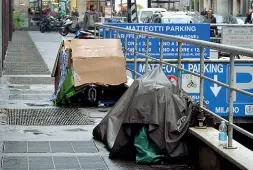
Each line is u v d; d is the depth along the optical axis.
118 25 17.20
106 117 9.65
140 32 12.76
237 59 12.88
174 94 8.61
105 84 13.07
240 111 12.94
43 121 11.36
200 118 8.45
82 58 13.16
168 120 8.30
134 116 8.38
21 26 53.78
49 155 8.77
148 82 8.78
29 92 15.06
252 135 6.96
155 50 16.28
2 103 13.30
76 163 8.38
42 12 53.81
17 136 9.98
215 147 7.51
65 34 43.53
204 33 17.28
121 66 13.22
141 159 8.34
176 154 8.30
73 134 10.21
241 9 61.34
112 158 8.65
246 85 12.80
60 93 13.16
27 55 25.95
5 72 19.27
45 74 18.89
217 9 67.56
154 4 62.81
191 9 68.81
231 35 18.34
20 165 8.18
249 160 6.93
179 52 9.80
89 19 33.25
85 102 13.20
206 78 8.44
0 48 18.36
